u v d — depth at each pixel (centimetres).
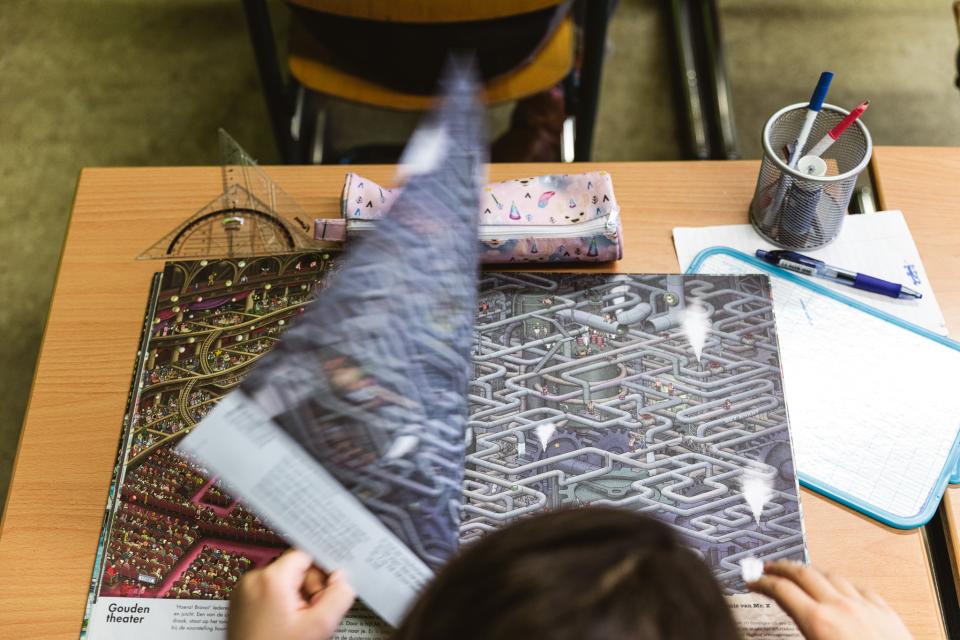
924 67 211
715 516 82
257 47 147
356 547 68
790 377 90
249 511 83
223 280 95
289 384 63
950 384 90
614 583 35
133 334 94
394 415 65
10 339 183
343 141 200
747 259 98
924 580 80
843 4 219
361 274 67
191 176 104
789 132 95
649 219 101
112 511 83
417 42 130
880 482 84
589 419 87
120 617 79
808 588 67
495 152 167
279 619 67
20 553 82
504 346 91
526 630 35
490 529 81
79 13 222
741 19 218
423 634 39
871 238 99
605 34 140
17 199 199
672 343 91
